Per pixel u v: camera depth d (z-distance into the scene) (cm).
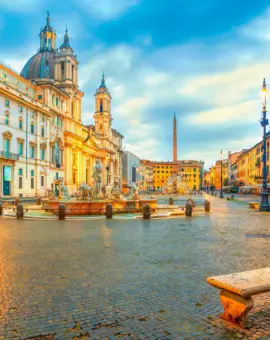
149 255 854
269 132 6544
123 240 1105
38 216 2017
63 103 6875
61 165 6706
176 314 453
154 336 387
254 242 1062
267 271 466
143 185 16150
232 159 13775
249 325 412
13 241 1084
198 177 17850
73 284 595
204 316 445
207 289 565
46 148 5891
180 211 2395
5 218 1986
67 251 906
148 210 1894
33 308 477
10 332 400
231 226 1519
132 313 457
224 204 3538
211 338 379
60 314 455
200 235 1225
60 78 7475
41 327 414
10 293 545
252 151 8662
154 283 602
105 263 762
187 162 18750
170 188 8900
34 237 1176
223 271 690
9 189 4728
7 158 4550
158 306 484
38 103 5562
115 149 11588
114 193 2594
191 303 496
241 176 10481
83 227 1494
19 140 4981
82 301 506
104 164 9988
